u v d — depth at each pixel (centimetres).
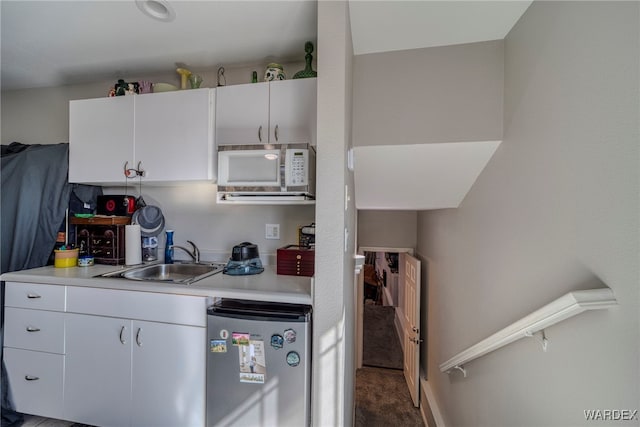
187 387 142
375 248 364
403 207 235
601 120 81
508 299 135
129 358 148
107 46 175
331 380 116
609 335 78
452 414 214
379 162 173
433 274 278
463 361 166
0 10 141
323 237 116
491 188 155
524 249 122
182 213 216
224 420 134
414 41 146
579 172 90
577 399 90
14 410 163
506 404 136
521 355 123
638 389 69
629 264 72
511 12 124
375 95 156
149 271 191
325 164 115
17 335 162
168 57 188
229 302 147
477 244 173
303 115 158
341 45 114
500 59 144
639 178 70
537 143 113
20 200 179
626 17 74
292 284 149
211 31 160
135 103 179
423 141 151
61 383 156
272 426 129
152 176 177
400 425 261
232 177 160
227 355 134
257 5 138
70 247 193
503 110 142
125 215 203
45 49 178
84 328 153
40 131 233
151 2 137
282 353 129
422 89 152
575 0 92
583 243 88
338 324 116
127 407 148
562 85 98
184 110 173
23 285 162
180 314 143
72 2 137
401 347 423
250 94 165
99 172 184
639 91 70
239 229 207
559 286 99
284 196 158
